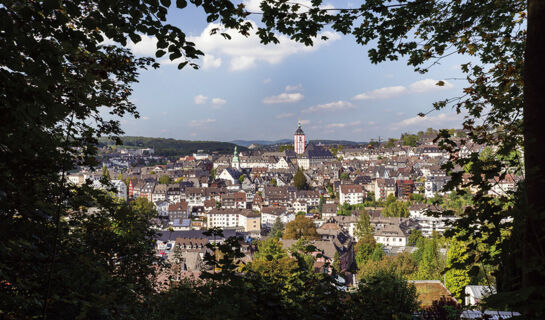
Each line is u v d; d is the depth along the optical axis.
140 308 8.94
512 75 8.44
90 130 8.38
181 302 6.79
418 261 66.62
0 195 4.87
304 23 7.60
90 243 9.61
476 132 8.80
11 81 4.54
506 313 9.77
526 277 4.76
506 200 6.11
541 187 5.03
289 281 7.18
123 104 9.37
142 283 11.34
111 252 10.37
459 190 6.60
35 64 4.75
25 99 4.57
